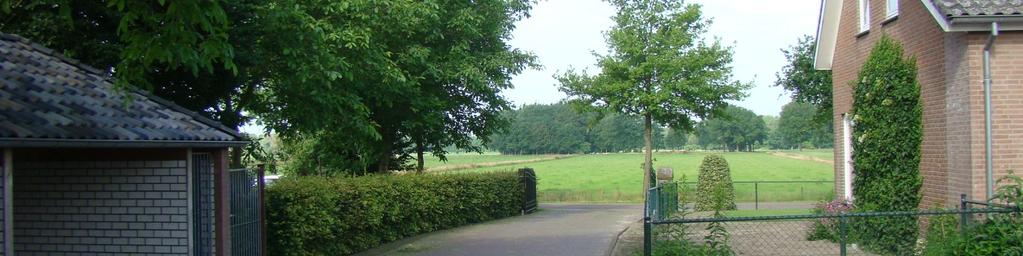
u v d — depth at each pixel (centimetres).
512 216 2280
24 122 676
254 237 1066
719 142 10888
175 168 886
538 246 1445
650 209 1294
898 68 1280
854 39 1509
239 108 1540
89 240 908
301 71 1298
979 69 1102
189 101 1376
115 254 901
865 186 1337
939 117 1198
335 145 2400
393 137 2377
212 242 926
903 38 1294
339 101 1499
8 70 867
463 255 1330
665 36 2761
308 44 1314
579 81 2828
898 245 1234
